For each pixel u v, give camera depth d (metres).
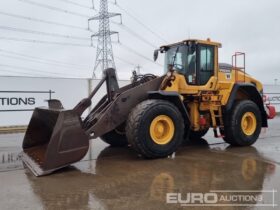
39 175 4.69
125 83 13.12
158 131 5.70
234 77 7.20
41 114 5.82
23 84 11.97
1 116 11.66
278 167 5.04
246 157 5.82
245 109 6.93
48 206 3.50
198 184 4.18
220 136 6.97
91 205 3.50
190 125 6.37
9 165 5.52
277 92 18.72
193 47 6.48
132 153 6.36
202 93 6.59
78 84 12.80
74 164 5.45
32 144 6.34
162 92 5.83
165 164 5.32
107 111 5.50
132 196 3.76
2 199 3.74
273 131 10.03
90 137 5.32
